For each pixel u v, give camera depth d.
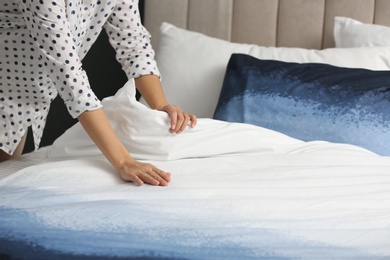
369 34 2.90
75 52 1.96
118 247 1.42
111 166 2.04
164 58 2.97
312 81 2.55
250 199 1.75
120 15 2.30
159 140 2.09
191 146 2.11
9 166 2.30
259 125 2.51
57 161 2.14
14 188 1.88
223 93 2.65
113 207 1.67
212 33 3.29
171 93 2.87
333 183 1.93
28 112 2.32
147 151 2.12
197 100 2.83
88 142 2.18
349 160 2.12
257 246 1.46
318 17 3.13
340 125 2.42
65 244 1.44
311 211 1.72
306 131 2.45
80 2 2.11
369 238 1.55
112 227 1.55
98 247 1.42
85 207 1.66
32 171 2.00
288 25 3.18
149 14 3.37
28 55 2.16
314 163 2.09
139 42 2.33
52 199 1.75
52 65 1.95
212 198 1.79
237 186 1.88
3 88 2.26
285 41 3.19
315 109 2.47
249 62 2.69
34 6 1.89
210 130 2.15
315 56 2.81
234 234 1.52
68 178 1.96
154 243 1.45
